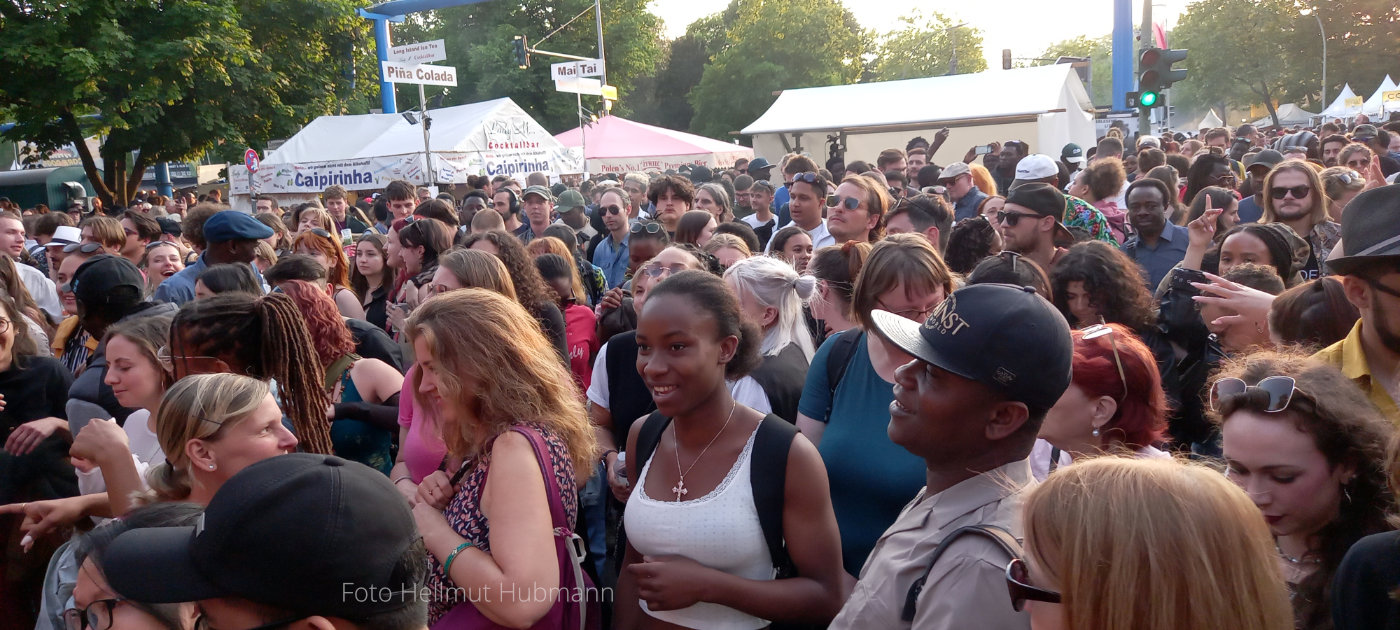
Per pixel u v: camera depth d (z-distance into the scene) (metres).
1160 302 4.00
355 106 28.77
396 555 1.45
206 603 1.41
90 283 3.88
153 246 6.28
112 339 3.06
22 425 3.26
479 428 2.34
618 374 3.69
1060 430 2.27
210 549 1.36
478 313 2.36
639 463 2.59
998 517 1.64
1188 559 1.26
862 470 2.74
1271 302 3.10
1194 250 4.64
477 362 2.29
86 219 6.71
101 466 2.73
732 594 2.22
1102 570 1.29
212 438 2.36
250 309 3.02
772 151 23.53
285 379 3.01
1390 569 1.50
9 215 8.13
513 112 17.56
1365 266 2.24
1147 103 13.09
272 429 2.44
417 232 5.77
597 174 22.62
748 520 2.27
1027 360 1.64
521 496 2.17
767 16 51.69
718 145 24.09
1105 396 2.23
